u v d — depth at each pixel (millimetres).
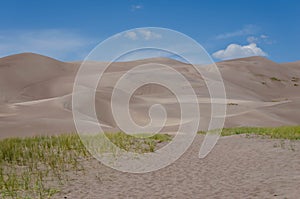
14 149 17234
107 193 10445
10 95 104188
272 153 15844
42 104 56250
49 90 106500
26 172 13680
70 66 133250
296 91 136500
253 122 53281
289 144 18188
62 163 14977
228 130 29938
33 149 17375
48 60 132500
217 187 10609
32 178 12703
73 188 11203
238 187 10398
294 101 71188
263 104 73750
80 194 10438
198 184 11164
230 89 119938
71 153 17031
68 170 13898
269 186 10109
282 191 9406
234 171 12812
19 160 15703
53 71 125688
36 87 108688
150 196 9930
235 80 135125
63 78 115312
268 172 12242
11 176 12922
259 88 134125
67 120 43938
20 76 116500
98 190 10852
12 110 52938
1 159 15539
